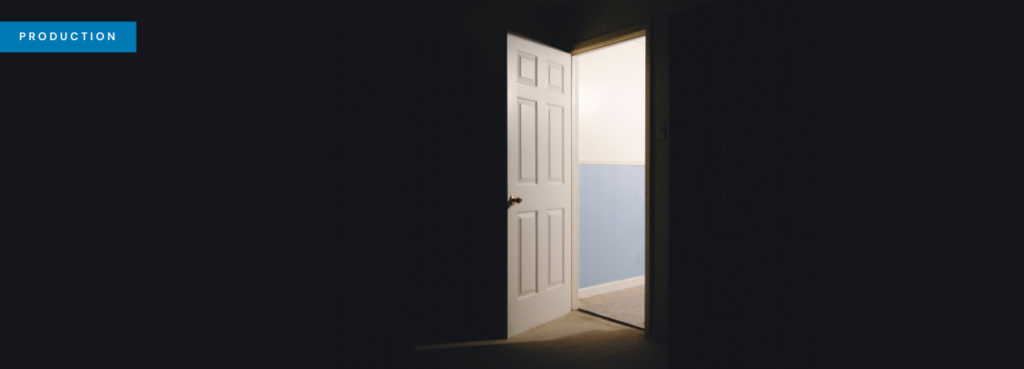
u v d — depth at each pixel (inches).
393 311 95.4
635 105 155.9
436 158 107.4
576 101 128.0
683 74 46.8
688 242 46.7
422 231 106.3
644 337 107.7
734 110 42.0
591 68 141.4
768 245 39.3
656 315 106.0
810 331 36.4
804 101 36.4
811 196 36.0
